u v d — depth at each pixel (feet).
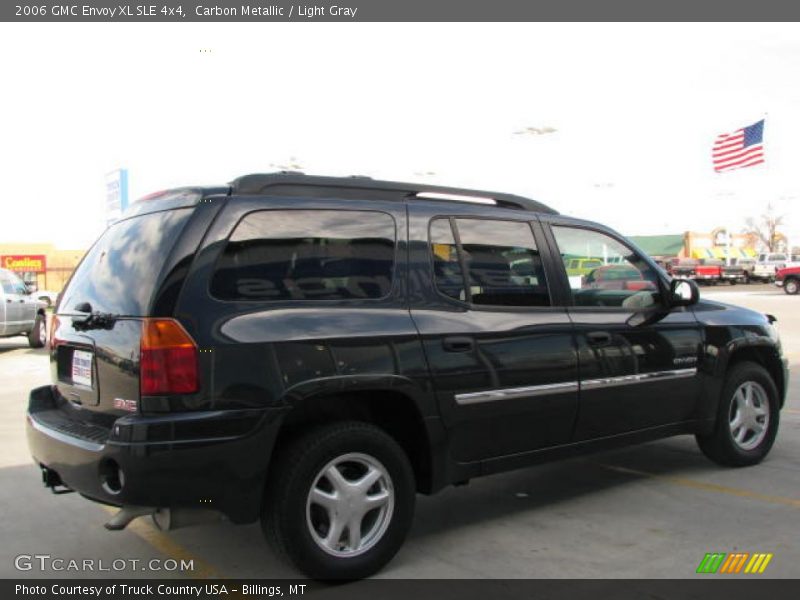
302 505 12.01
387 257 13.53
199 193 12.36
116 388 11.82
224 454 11.35
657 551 13.85
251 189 12.65
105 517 16.15
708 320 18.47
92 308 12.82
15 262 138.51
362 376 12.53
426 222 14.19
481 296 14.52
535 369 14.78
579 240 16.69
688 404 17.93
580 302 16.16
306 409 12.89
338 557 12.39
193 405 11.28
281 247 12.53
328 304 12.69
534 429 14.89
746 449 19.42
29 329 53.21
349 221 13.32
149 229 12.64
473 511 16.28
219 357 11.46
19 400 32.37
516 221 15.64
